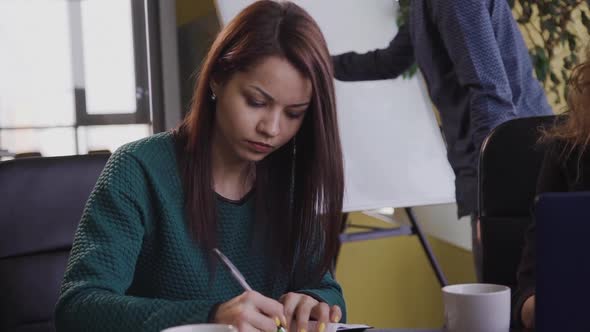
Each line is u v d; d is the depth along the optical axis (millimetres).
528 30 3471
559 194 806
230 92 1137
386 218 3799
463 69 2264
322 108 1178
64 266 1477
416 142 3328
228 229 1259
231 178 1267
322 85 1160
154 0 4379
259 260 1285
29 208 1464
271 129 1127
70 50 4539
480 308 1001
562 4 3373
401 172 3270
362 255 3760
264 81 1111
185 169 1223
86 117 4555
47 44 4555
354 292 3738
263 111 1131
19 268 1442
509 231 1513
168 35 4301
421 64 2480
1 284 1427
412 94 3371
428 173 3312
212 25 4031
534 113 2443
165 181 1217
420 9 2404
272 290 1302
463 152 2400
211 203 1227
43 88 4559
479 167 1556
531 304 1223
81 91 4551
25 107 4562
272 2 1159
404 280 3811
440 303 3826
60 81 4559
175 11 4312
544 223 806
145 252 1231
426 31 2402
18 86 4559
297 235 1283
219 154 1250
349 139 3221
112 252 1138
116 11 4508
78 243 1146
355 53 2906
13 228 1445
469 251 3756
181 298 1236
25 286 1440
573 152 1398
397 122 3316
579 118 1365
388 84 3334
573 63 3377
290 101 1130
